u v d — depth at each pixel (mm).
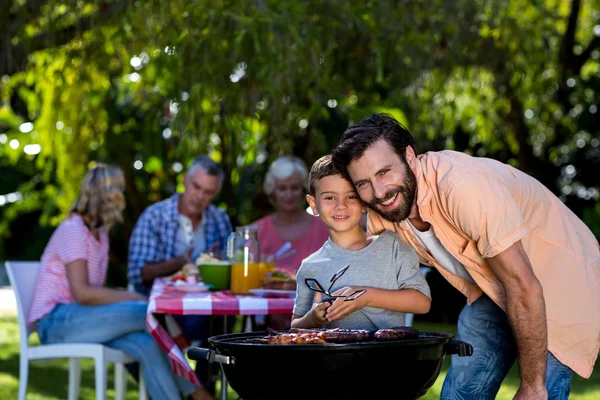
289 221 5387
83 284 4633
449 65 7434
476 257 2891
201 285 4340
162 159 10086
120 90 8617
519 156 11070
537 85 9289
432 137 8961
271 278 4270
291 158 5395
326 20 6070
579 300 2980
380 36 6379
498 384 3236
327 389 2514
